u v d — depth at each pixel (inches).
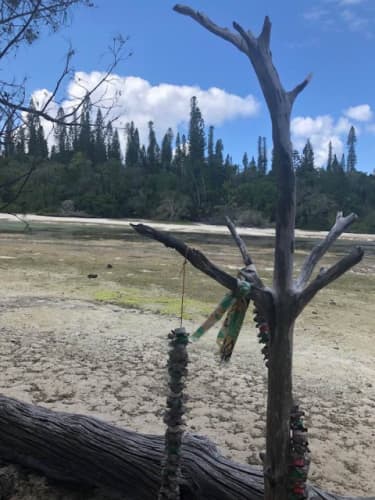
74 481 133.0
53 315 348.2
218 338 91.0
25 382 220.8
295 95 86.4
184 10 88.0
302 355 285.0
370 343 320.5
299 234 2064.5
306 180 2999.5
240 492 112.0
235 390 223.0
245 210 2637.8
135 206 2753.4
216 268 83.9
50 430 132.4
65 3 166.9
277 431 87.1
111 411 193.2
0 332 300.4
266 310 85.6
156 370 243.9
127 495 128.0
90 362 252.7
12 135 160.6
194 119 3319.4
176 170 3400.6
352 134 3686.0
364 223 2509.8
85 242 1005.8
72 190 2674.7
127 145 3651.6
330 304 445.4
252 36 85.0
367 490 144.2
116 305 392.5
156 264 663.8
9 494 132.1
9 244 870.4
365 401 218.2
